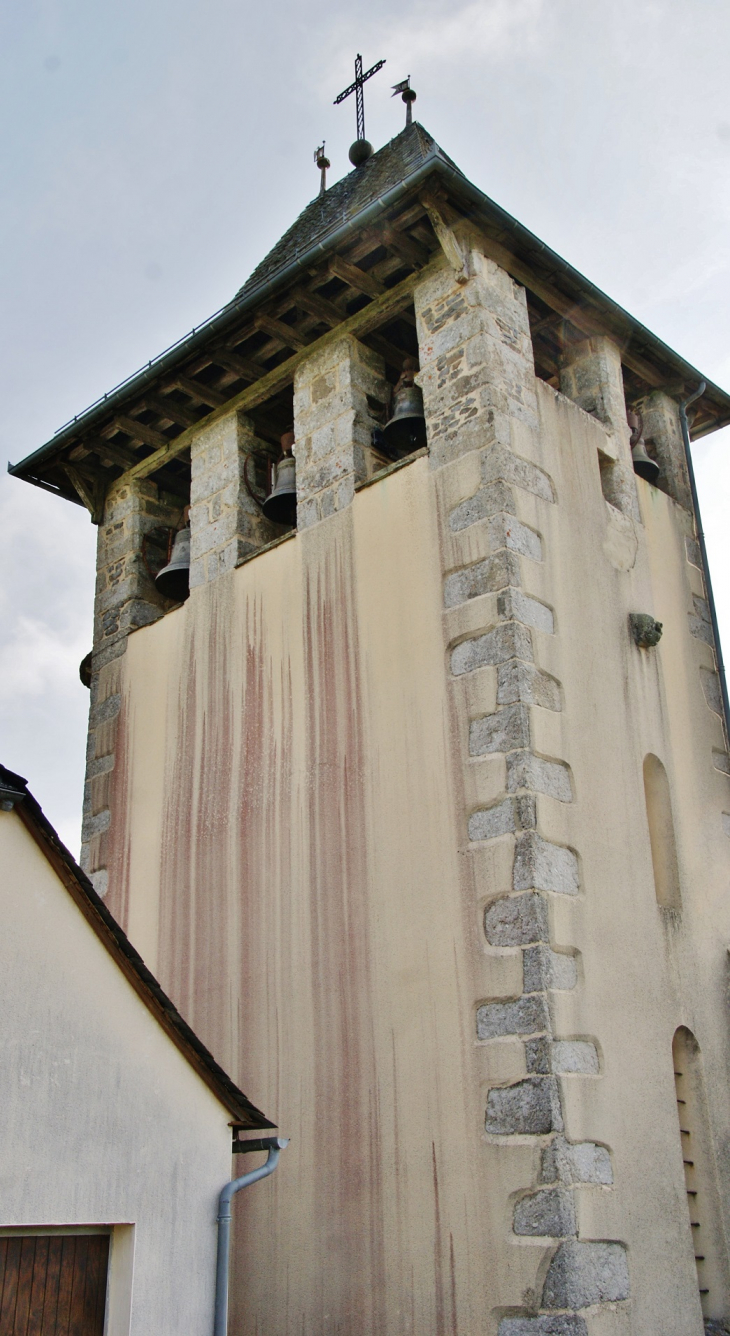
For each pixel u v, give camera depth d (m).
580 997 7.81
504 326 9.88
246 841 9.77
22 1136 5.73
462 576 8.96
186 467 12.63
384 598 9.45
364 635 9.48
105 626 12.25
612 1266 7.22
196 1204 6.35
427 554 9.27
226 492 11.38
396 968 8.35
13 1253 5.74
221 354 10.97
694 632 10.85
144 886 10.53
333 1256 8.01
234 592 10.78
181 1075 6.50
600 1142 7.52
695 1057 8.82
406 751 8.85
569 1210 7.10
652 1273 7.50
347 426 10.38
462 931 8.06
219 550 11.18
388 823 8.77
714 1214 8.47
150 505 12.66
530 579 8.90
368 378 10.73
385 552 9.59
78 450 12.45
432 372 9.85
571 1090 7.46
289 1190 8.41
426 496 9.45
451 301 9.92
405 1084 8.02
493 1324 7.12
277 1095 8.73
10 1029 5.84
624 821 8.87
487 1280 7.23
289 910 9.22
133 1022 6.34
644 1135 7.89
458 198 9.62
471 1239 7.38
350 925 8.75
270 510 11.07
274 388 11.34
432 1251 7.54
